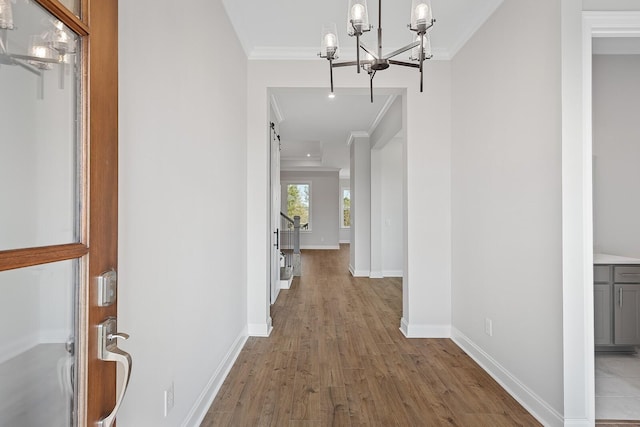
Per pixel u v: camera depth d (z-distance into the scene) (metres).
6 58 0.65
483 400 2.26
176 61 1.65
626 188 3.31
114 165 0.88
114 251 0.88
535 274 2.11
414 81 3.44
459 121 3.21
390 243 6.75
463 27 2.99
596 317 2.97
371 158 6.66
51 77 0.73
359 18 1.80
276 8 2.75
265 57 3.45
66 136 0.76
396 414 2.09
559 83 1.91
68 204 0.77
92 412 0.78
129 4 1.23
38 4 0.69
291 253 10.13
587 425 1.87
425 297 3.43
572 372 1.87
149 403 1.40
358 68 1.86
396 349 3.10
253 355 2.96
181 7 1.70
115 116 0.89
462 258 3.14
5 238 0.64
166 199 1.54
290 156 9.79
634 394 2.36
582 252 1.87
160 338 1.49
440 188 3.43
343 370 2.68
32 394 0.71
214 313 2.29
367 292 5.39
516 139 2.30
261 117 3.45
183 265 1.74
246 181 3.41
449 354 3.00
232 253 2.79
